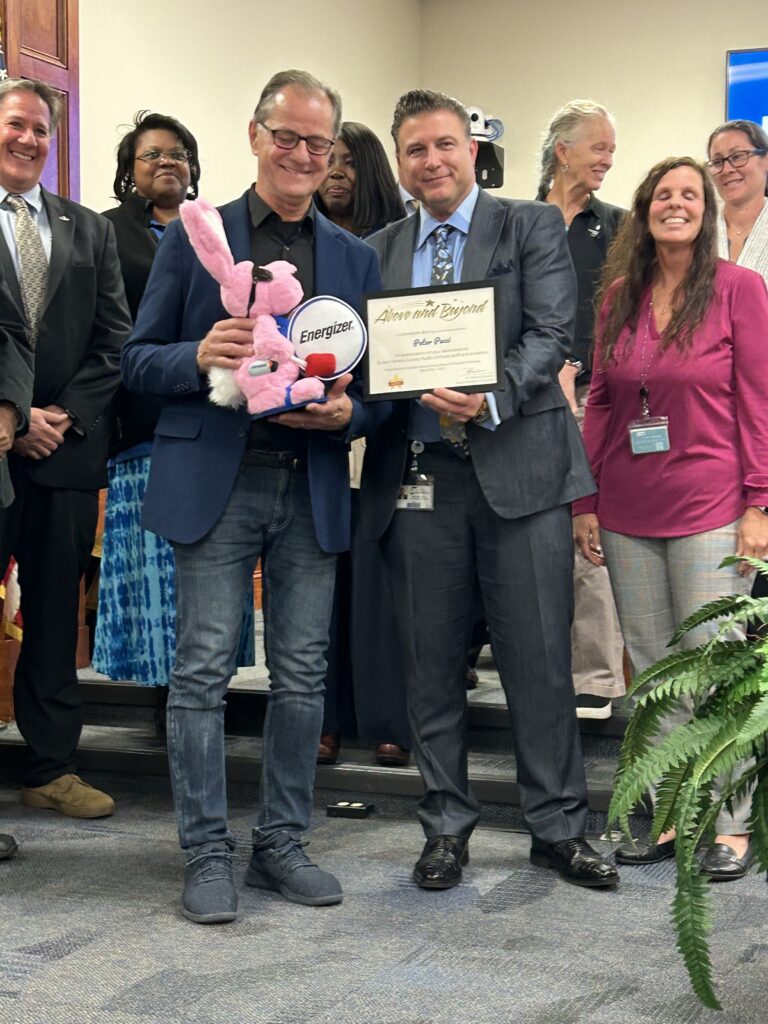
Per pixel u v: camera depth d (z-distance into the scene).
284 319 2.59
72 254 3.35
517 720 2.88
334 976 2.29
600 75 8.90
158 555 3.48
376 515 2.87
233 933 2.52
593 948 2.43
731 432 2.91
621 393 2.99
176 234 2.74
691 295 2.88
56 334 3.31
